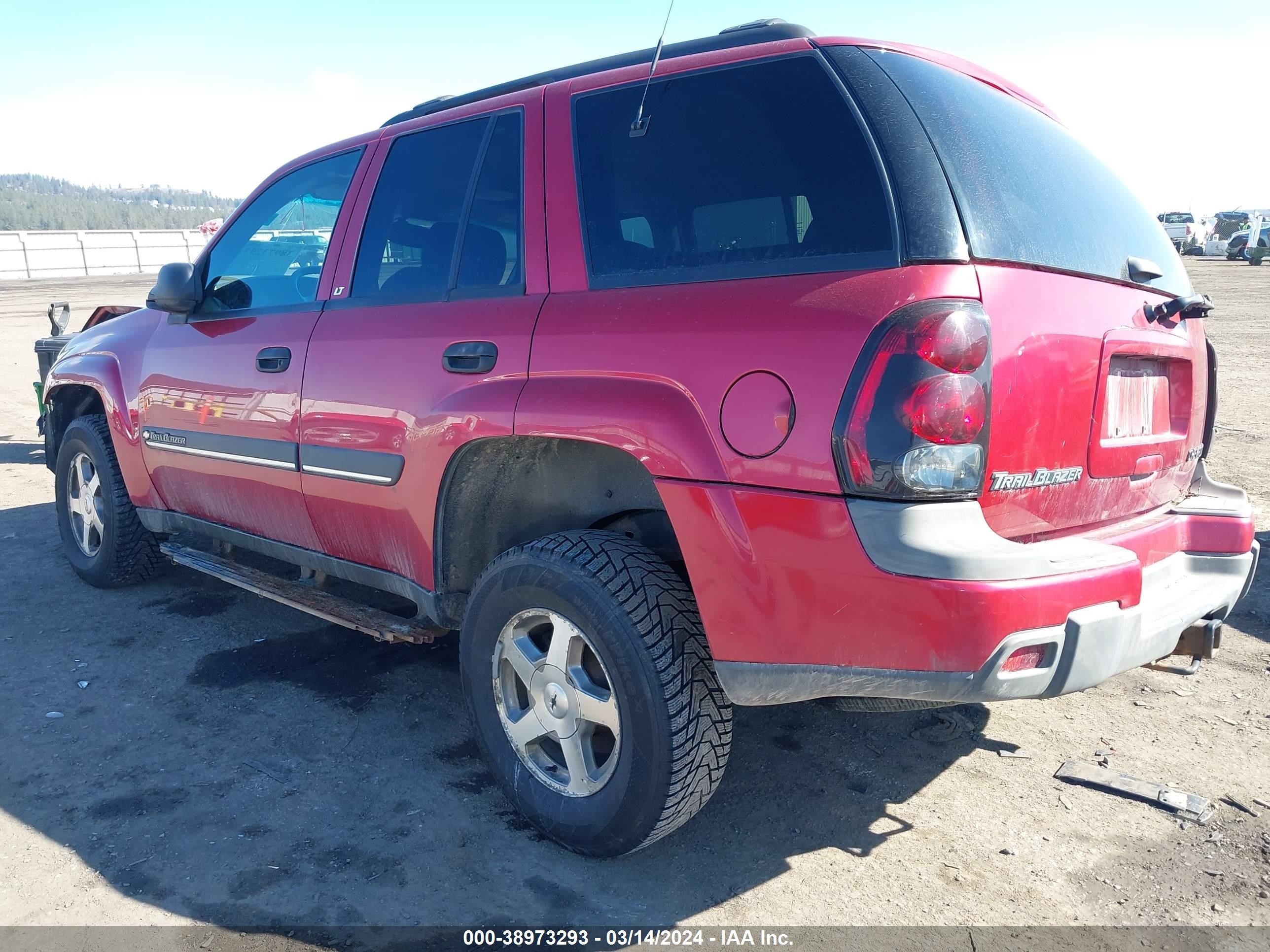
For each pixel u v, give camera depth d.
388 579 3.03
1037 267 2.07
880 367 1.86
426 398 2.69
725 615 2.11
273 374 3.25
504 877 2.38
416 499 2.76
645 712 2.20
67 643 3.92
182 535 5.29
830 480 1.92
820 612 1.97
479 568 2.87
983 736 3.11
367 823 2.62
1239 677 3.53
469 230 2.78
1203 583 2.53
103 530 4.48
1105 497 2.30
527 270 2.58
